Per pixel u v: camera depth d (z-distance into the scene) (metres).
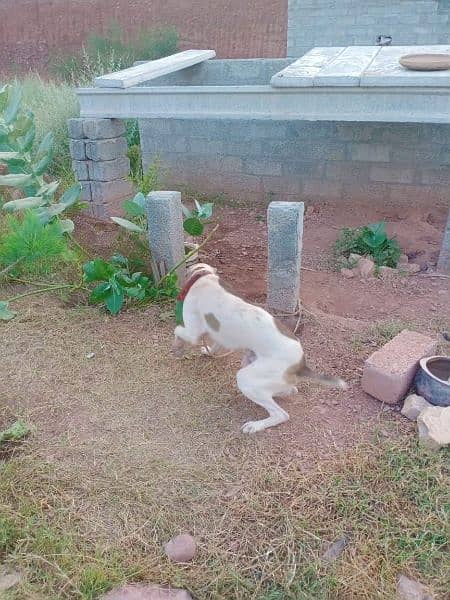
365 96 4.54
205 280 2.99
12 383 3.30
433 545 2.31
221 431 2.92
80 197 5.70
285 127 6.27
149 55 16.41
